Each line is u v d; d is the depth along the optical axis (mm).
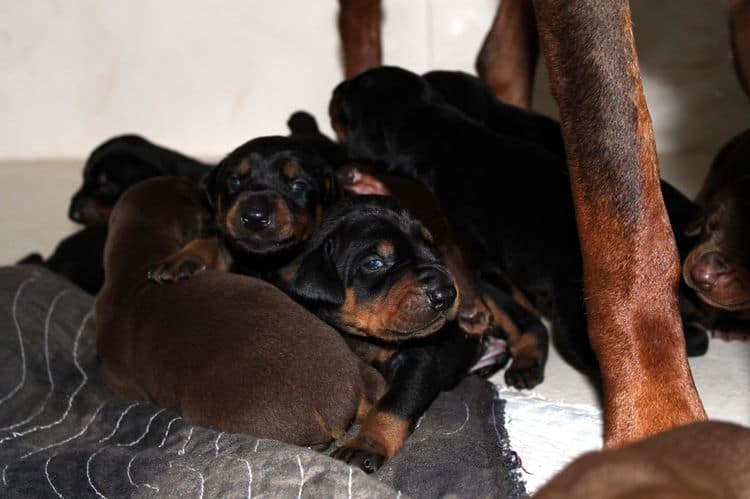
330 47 1429
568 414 759
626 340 661
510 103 1094
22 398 779
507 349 856
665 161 1354
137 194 867
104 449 700
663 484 406
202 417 700
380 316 740
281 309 717
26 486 680
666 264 664
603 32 670
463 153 885
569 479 433
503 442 716
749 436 500
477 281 843
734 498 440
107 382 787
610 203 669
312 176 855
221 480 652
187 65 1453
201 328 718
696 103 1379
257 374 687
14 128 1482
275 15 1427
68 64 1458
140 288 777
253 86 1453
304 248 828
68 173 1431
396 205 780
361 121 961
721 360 841
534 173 846
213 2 1430
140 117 1474
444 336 764
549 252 813
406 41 1411
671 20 1356
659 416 648
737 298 776
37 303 856
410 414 712
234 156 862
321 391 684
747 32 854
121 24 1443
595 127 673
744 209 774
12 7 1438
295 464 651
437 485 673
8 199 1331
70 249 979
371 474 684
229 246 852
